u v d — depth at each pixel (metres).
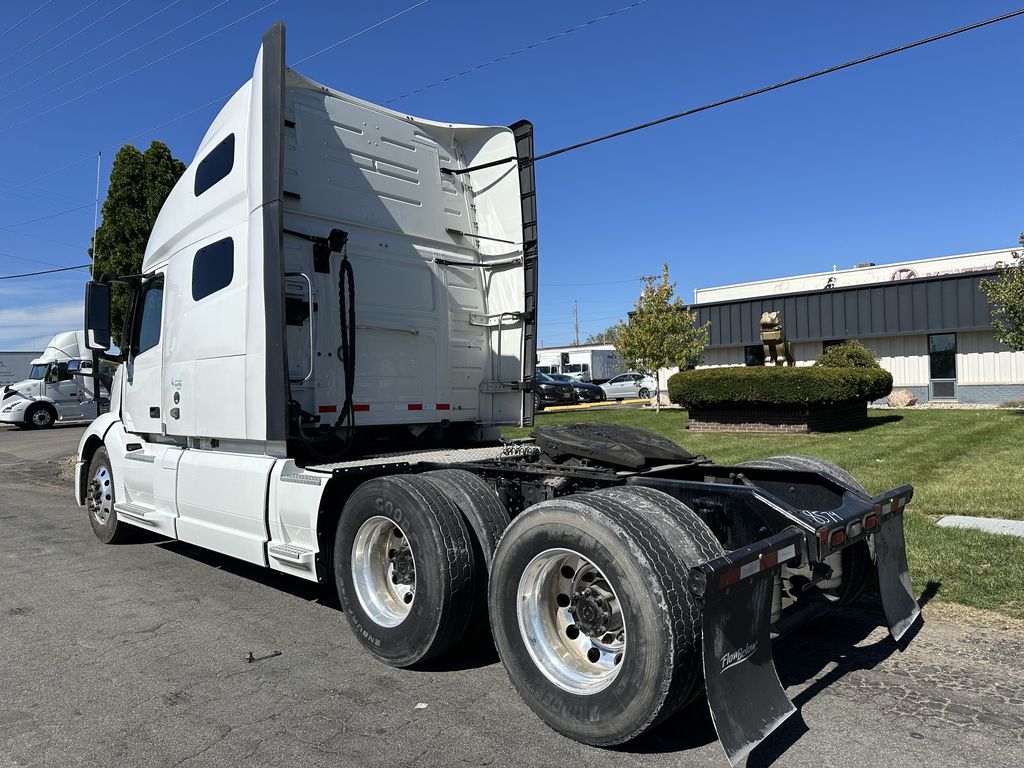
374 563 4.37
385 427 6.06
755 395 14.59
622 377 34.75
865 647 4.29
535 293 6.26
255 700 3.74
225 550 5.36
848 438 13.43
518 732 3.35
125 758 3.17
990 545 5.86
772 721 2.99
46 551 7.33
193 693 3.84
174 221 6.26
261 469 5.01
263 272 4.83
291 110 5.29
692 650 2.92
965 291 24.28
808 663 4.08
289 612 5.23
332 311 5.41
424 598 3.89
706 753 3.14
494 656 4.32
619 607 3.16
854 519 3.69
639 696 2.95
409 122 6.17
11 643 4.65
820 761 3.03
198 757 3.17
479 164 6.61
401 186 6.02
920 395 26.45
